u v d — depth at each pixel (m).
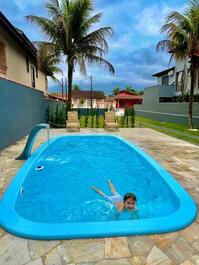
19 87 10.73
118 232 3.10
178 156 7.75
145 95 28.75
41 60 15.48
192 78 14.59
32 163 6.44
